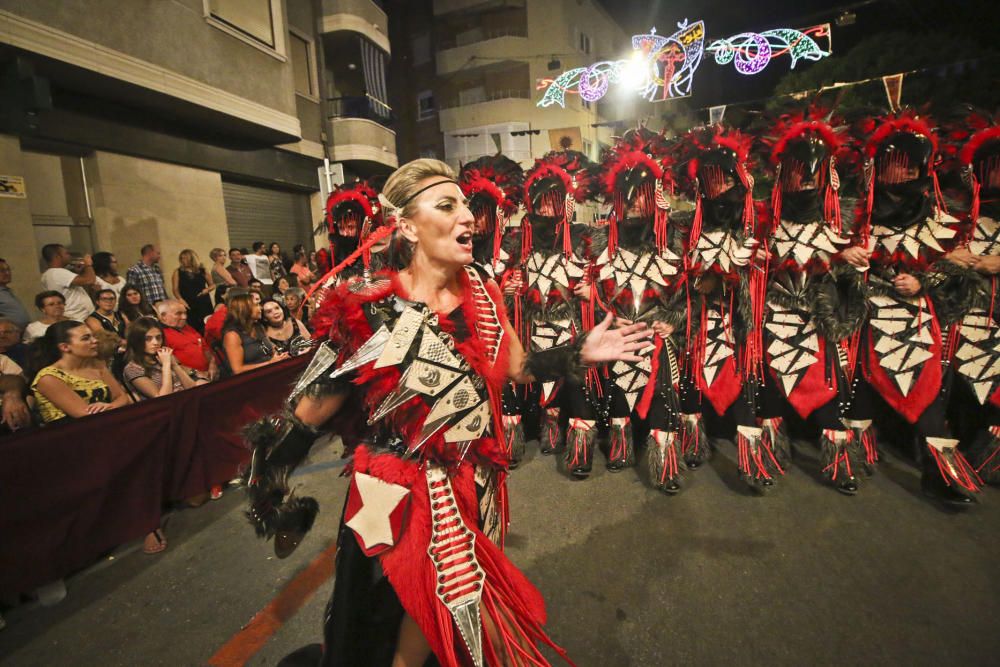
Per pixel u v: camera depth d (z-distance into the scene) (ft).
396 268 4.53
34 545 7.88
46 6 19.83
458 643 4.08
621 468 11.59
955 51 36.47
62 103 22.98
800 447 12.43
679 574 7.89
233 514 10.69
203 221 30.81
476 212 11.73
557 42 82.89
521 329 12.03
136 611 7.80
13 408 9.11
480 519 4.63
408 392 4.07
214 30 27.68
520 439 12.30
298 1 41.39
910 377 9.61
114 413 9.09
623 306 10.45
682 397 11.48
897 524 8.94
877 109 9.48
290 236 41.34
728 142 9.35
